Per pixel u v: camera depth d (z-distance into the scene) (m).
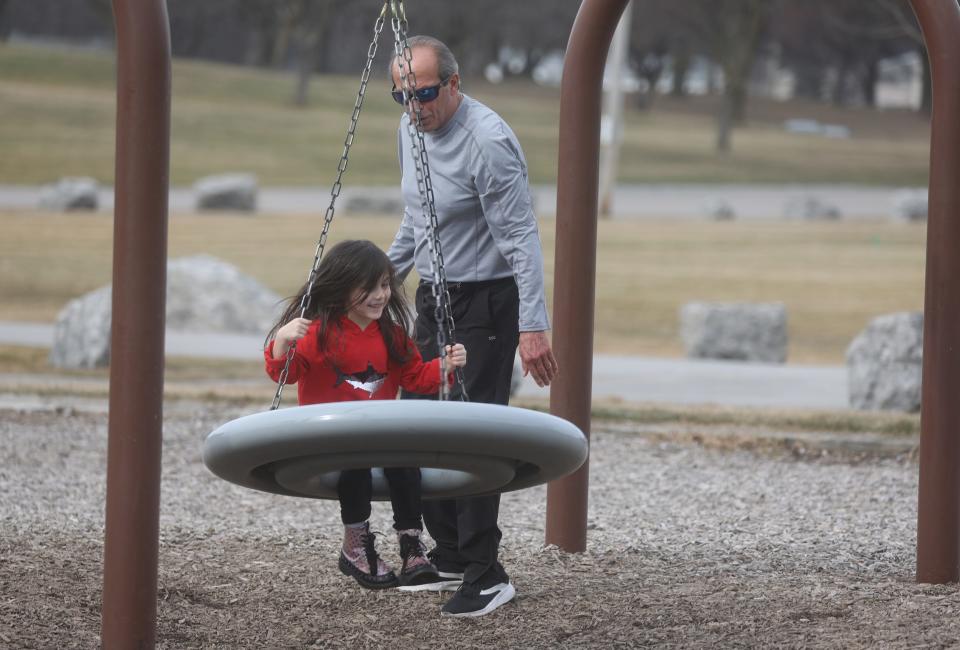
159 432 12.96
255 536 19.16
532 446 11.94
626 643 13.94
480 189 14.43
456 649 13.88
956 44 15.83
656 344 54.91
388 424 11.45
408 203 15.12
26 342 46.47
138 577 12.91
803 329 59.41
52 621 14.30
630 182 138.12
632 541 19.06
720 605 15.20
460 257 14.82
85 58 185.75
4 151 124.75
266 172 128.25
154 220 12.74
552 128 174.12
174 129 145.50
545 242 83.75
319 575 16.80
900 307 64.69
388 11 13.83
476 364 14.82
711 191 135.38
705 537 19.59
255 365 42.50
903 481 25.03
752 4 171.88
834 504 22.80
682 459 27.38
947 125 15.83
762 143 184.38
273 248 78.25
